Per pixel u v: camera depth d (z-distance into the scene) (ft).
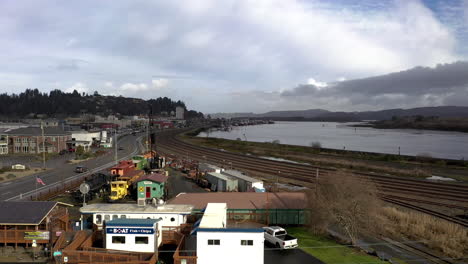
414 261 101.09
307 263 96.37
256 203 144.46
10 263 92.73
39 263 92.89
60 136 379.76
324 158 396.57
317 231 123.85
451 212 156.97
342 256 102.68
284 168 296.71
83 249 93.76
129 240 93.50
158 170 231.71
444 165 338.95
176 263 87.35
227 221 133.80
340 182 119.34
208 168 233.55
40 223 104.06
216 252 88.17
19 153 367.45
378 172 296.30
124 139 596.70
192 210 120.16
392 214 145.28
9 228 104.73
